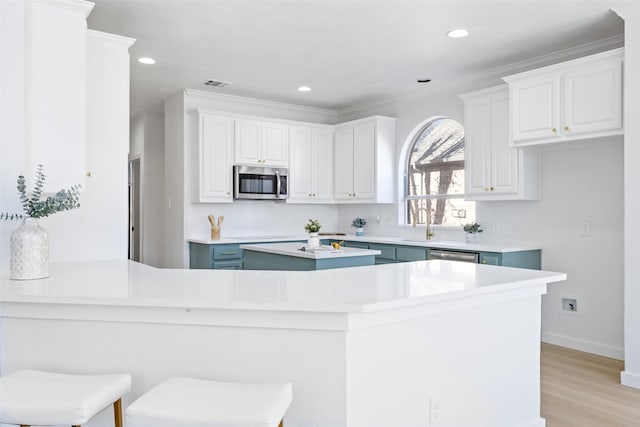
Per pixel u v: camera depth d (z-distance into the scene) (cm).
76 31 251
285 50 407
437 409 205
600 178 394
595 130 346
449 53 417
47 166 245
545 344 429
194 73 477
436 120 547
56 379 170
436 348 205
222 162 539
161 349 186
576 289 411
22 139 241
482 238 488
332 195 625
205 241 512
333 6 321
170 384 165
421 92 543
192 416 141
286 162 583
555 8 325
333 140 626
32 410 149
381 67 457
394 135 582
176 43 390
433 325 204
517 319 240
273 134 573
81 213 304
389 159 577
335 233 655
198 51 410
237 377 181
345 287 199
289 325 176
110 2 314
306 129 602
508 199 429
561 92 369
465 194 467
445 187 535
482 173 450
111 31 364
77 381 168
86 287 199
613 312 386
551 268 429
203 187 528
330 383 176
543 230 435
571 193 414
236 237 580
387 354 188
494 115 438
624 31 354
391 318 184
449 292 190
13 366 192
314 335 177
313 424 178
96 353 189
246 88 535
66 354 190
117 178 315
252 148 557
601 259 394
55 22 245
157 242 675
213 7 322
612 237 387
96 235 310
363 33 369
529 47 402
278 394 157
